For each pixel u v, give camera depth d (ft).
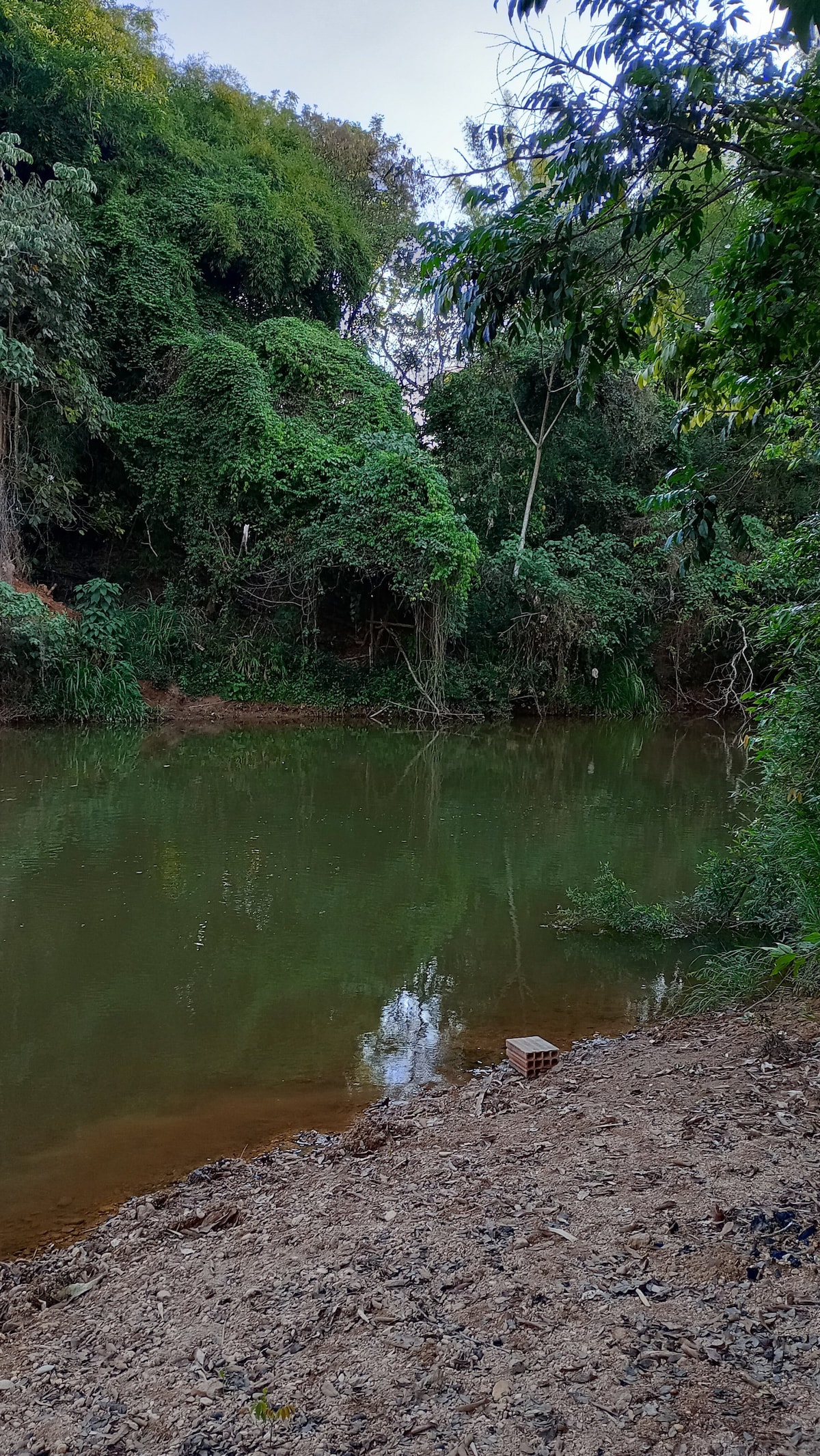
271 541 65.05
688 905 24.41
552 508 78.95
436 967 20.90
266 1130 14.11
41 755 47.65
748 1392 6.82
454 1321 8.09
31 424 59.00
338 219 81.87
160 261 68.59
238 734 57.72
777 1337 7.41
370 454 65.31
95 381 62.49
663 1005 18.90
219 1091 15.31
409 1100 14.92
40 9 61.41
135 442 66.13
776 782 19.92
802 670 19.36
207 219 70.54
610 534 75.66
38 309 54.75
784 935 21.18
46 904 24.41
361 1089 15.42
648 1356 7.30
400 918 24.08
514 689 69.31
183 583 68.23
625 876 27.96
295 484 65.31
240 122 81.61
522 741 59.57
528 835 33.37
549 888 26.78
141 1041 17.08
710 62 9.66
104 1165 13.15
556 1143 11.93
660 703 75.00
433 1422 6.85
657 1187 10.19
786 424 18.84
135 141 69.46
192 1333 8.55
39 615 55.16
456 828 34.19
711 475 16.03
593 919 23.98
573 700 72.74
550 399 73.72
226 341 66.64
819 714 18.58
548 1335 7.71
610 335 12.50
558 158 10.39
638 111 9.54
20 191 55.47
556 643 69.26
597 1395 6.91
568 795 41.52
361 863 29.19
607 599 70.85
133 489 67.97
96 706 57.77
